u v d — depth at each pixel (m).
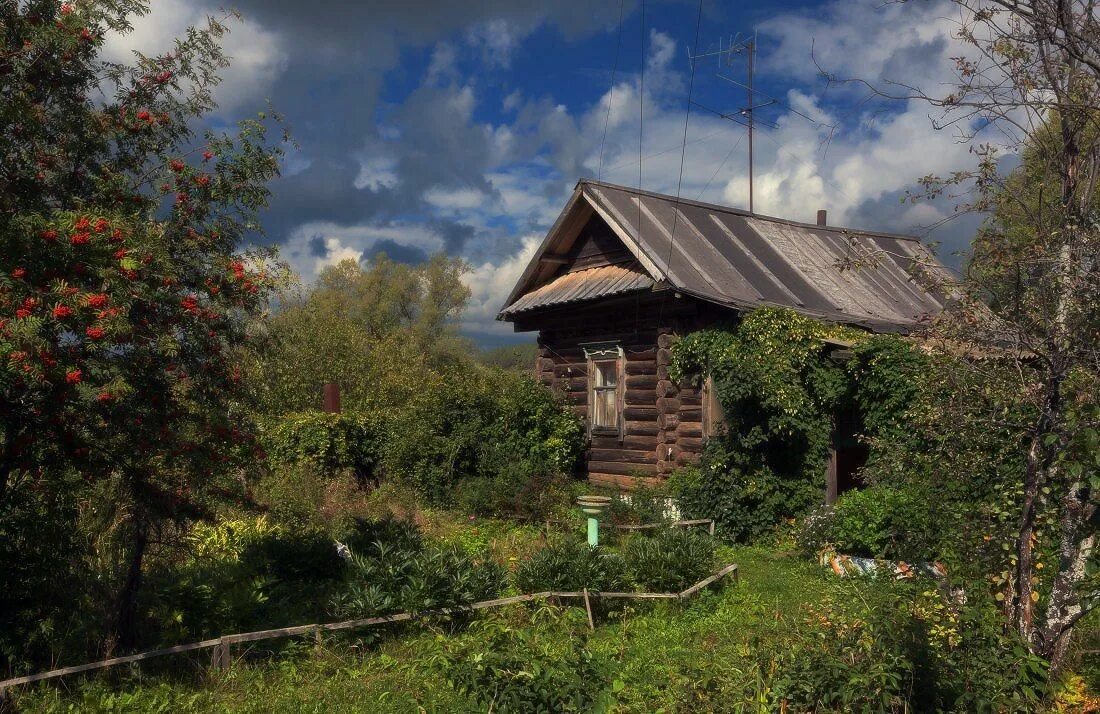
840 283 18.25
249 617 8.76
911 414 7.88
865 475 11.66
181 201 7.58
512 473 15.80
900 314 17.95
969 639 5.60
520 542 13.35
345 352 25.62
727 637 8.16
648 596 9.14
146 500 7.36
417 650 7.68
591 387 17.78
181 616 7.94
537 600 8.68
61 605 7.25
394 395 25.59
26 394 6.29
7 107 6.51
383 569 8.69
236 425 7.66
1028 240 5.86
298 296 25.59
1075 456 5.22
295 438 18.08
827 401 14.06
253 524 12.12
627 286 15.91
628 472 16.70
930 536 7.34
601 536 13.30
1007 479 6.66
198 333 7.08
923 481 7.43
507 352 52.91
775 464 13.80
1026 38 5.84
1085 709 5.37
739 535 13.44
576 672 5.57
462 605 8.37
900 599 6.68
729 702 5.34
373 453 18.70
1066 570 5.85
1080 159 5.86
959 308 6.16
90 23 7.16
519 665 5.55
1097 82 5.61
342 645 7.86
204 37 7.79
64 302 5.85
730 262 16.97
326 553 10.79
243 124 7.83
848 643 5.82
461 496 15.81
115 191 7.26
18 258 6.08
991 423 6.21
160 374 6.95
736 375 13.41
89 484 7.26
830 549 11.27
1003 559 6.36
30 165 6.97
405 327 55.06
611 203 16.89
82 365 6.23
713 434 14.45
